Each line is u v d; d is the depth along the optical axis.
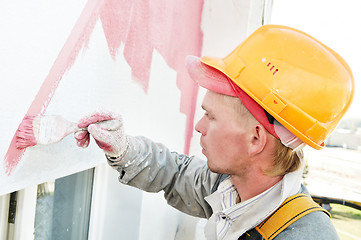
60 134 0.70
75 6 0.75
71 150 0.85
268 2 2.54
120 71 1.04
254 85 0.85
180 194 1.12
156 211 1.63
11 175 0.65
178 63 1.70
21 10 0.60
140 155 0.97
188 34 1.83
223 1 2.17
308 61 0.85
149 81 1.31
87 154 0.94
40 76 0.67
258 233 0.86
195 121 2.23
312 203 0.86
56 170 0.80
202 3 2.04
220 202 1.01
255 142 0.87
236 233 0.88
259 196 0.88
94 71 0.88
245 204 0.89
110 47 0.95
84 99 0.85
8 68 0.59
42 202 0.95
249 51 0.89
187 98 1.96
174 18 1.53
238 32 2.19
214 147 0.91
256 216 0.87
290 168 0.90
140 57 1.19
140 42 1.17
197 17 1.97
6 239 0.82
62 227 1.06
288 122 0.83
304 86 0.83
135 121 1.22
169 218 1.87
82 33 0.79
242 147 0.89
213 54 2.22
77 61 0.79
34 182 0.72
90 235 1.21
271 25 0.93
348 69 0.92
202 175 1.11
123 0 0.98
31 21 0.63
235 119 0.88
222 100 0.89
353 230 3.48
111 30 0.94
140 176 1.02
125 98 1.10
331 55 0.89
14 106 0.62
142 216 1.42
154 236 1.65
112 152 0.86
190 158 1.19
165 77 1.51
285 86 0.83
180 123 1.90
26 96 0.65
